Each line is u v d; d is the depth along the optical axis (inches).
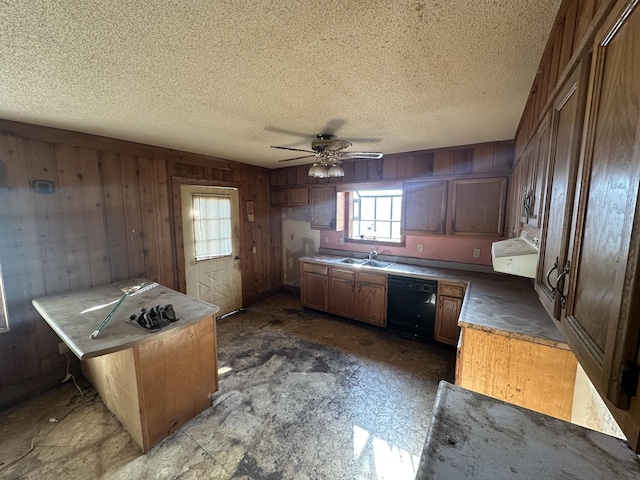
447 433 33.3
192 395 85.0
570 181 34.5
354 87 65.8
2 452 74.6
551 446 31.3
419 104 77.0
